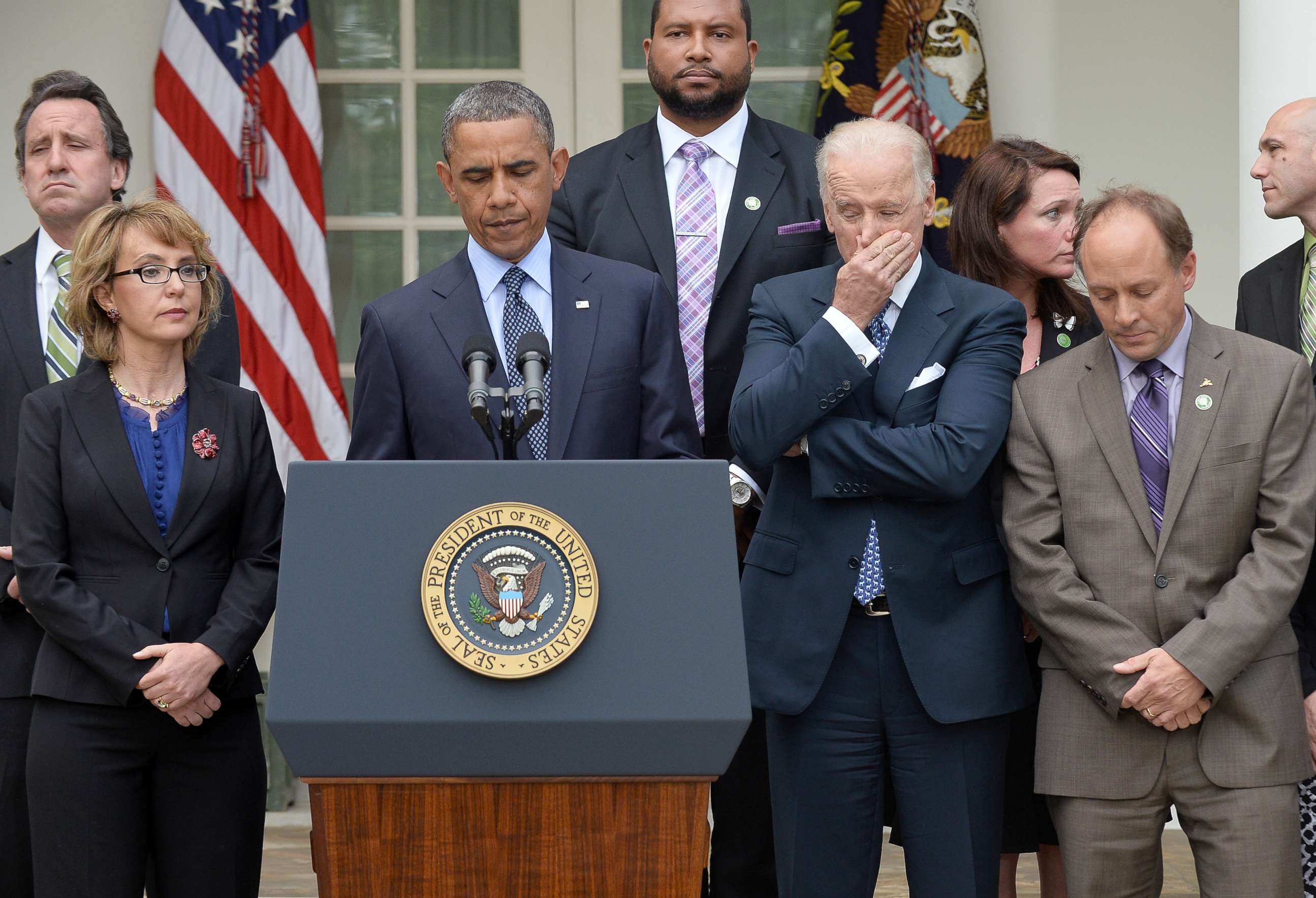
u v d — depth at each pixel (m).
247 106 12.83
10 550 7.17
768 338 6.66
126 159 8.26
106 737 6.44
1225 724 6.13
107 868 6.43
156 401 6.78
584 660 4.77
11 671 7.27
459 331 6.80
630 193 8.38
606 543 4.90
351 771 4.71
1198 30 13.00
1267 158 7.45
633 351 6.92
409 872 4.75
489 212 6.77
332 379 13.00
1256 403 6.26
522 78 13.55
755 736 7.74
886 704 6.32
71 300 6.68
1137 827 6.22
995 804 6.39
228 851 6.62
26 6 13.13
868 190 6.27
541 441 6.71
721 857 7.86
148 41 13.17
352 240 13.62
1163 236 6.18
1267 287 7.59
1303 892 6.20
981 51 12.58
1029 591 6.34
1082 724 6.27
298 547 4.85
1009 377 6.51
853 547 6.32
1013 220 7.70
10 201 13.23
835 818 6.38
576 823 4.77
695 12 8.27
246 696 6.71
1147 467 6.34
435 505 4.91
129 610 6.50
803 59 13.27
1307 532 6.14
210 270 6.91
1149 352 6.32
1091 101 13.07
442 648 4.73
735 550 4.95
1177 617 6.15
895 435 6.20
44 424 6.62
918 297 6.56
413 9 13.52
